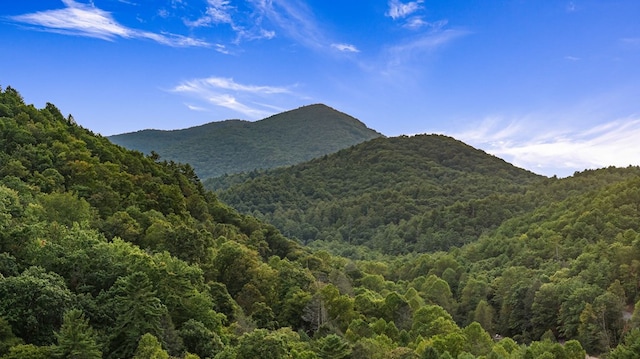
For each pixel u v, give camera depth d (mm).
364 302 86750
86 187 90875
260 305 76438
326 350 54844
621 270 104438
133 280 47156
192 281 64188
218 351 50969
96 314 47125
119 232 76562
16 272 48625
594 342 88875
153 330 46844
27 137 98312
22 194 73625
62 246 55812
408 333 77438
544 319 104062
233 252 86125
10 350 38531
